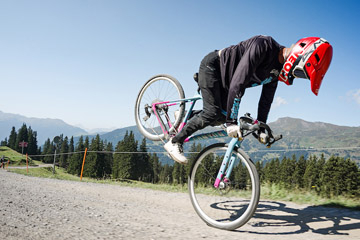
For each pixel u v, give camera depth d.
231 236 2.06
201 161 2.68
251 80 2.36
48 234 1.80
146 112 3.58
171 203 3.89
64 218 2.44
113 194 4.92
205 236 2.01
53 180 8.79
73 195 4.68
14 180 7.87
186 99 3.09
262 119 2.67
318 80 2.07
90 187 6.37
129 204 3.72
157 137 3.42
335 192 3.85
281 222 2.61
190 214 3.04
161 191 5.50
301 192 4.25
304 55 2.06
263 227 2.41
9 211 2.64
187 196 4.59
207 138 2.74
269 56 2.20
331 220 2.65
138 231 2.05
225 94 2.53
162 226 2.31
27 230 1.87
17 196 4.04
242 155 2.38
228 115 2.25
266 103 2.63
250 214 2.20
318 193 4.05
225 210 2.57
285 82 2.30
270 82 2.54
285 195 4.17
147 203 3.90
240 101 2.22
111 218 2.58
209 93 2.43
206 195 2.72
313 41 2.06
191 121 2.54
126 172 77.19
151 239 1.82
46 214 2.60
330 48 2.04
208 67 2.42
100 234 1.89
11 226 1.95
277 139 2.15
